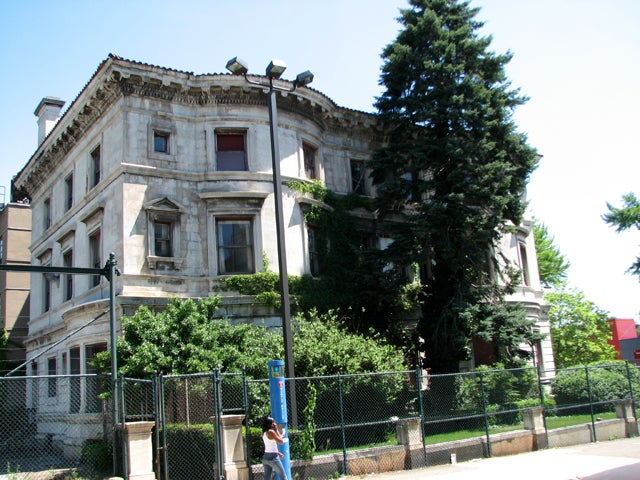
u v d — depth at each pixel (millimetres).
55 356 28531
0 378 11680
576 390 26750
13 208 41938
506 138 26359
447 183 25656
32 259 34344
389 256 25578
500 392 22672
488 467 16391
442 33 26609
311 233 27000
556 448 20234
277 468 12250
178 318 19406
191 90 25609
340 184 29562
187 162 25359
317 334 20828
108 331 22641
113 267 15781
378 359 20000
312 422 15461
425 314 26453
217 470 13586
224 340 19766
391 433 19156
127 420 17531
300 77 18875
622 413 23547
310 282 25422
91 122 27219
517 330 25234
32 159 33344
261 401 17562
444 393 21109
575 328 50750
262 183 25531
